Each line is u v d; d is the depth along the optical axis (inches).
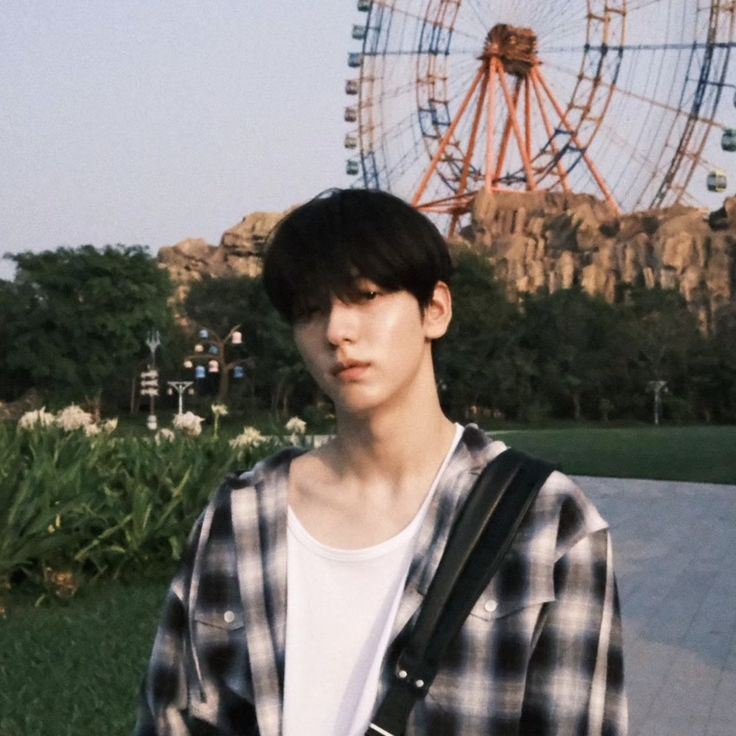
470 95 3021.7
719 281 3784.5
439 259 67.6
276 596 67.1
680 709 275.1
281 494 70.0
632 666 320.5
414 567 64.4
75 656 288.5
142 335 2303.2
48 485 387.9
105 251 2247.8
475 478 66.6
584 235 4040.4
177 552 413.4
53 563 390.3
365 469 68.6
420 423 68.1
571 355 2888.8
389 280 65.4
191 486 437.1
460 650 62.1
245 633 67.6
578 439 1663.4
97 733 221.8
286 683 65.4
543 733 62.5
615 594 65.7
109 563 412.5
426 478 68.2
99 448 494.3
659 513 742.5
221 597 68.8
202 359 2775.6
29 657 288.0
